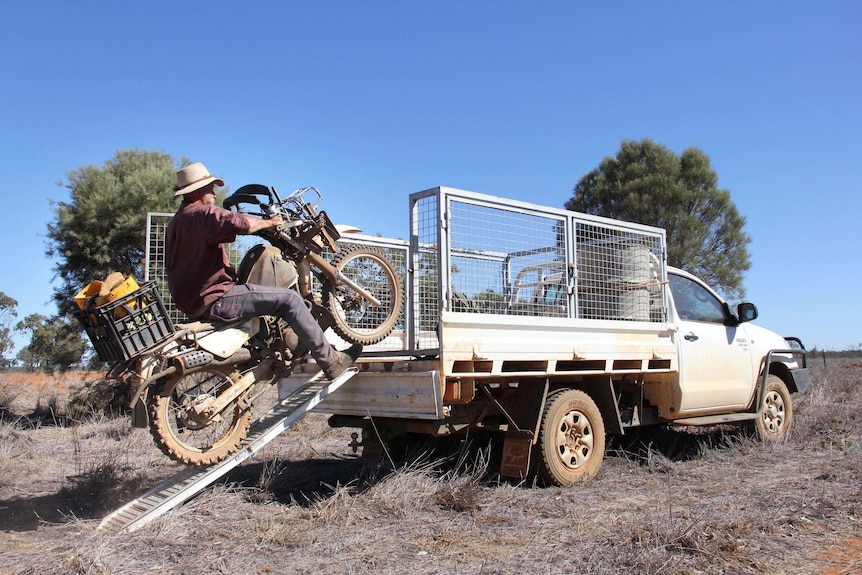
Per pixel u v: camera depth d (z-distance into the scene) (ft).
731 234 79.25
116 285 16.14
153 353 16.55
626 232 24.90
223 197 46.09
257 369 18.53
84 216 43.27
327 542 15.47
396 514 17.53
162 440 16.84
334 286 19.92
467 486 18.99
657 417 26.02
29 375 60.44
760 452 26.37
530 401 21.06
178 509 17.16
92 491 20.94
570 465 21.25
